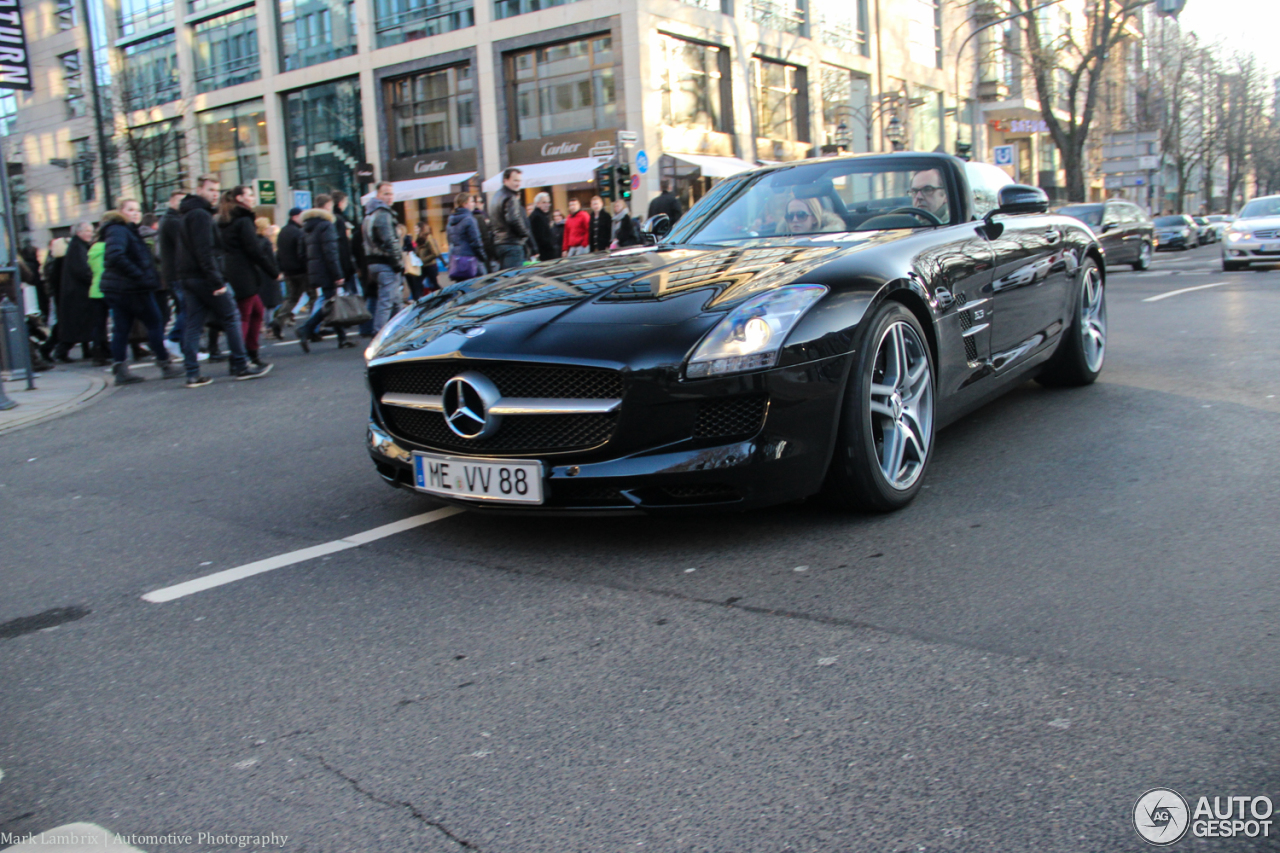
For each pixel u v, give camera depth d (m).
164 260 9.07
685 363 2.98
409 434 3.55
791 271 3.34
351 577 3.28
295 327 14.86
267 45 30.11
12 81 11.01
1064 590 2.71
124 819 1.92
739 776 1.91
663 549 3.29
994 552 3.05
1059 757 1.88
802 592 2.83
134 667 2.68
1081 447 4.29
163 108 32.81
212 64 32.03
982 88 43.78
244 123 31.53
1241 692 2.08
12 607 3.29
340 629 2.83
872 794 1.81
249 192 9.51
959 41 41.84
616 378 3.02
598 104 24.27
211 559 3.64
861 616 2.63
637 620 2.72
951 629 2.51
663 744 2.05
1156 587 2.69
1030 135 49.56
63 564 3.75
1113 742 1.92
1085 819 1.69
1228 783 1.76
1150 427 4.58
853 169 4.65
